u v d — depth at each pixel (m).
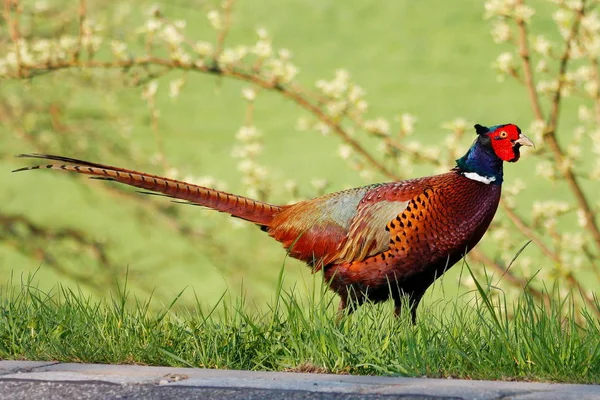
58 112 19.72
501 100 48.03
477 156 9.40
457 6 58.62
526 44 14.59
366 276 9.47
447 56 53.47
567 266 14.53
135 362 7.28
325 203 9.66
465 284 15.59
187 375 6.57
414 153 15.23
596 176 14.97
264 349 7.38
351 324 7.68
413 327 7.61
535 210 15.27
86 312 8.06
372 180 15.96
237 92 48.16
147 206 20.27
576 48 14.61
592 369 6.65
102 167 9.32
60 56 15.70
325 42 55.75
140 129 42.03
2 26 17.84
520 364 6.79
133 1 17.98
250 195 15.70
